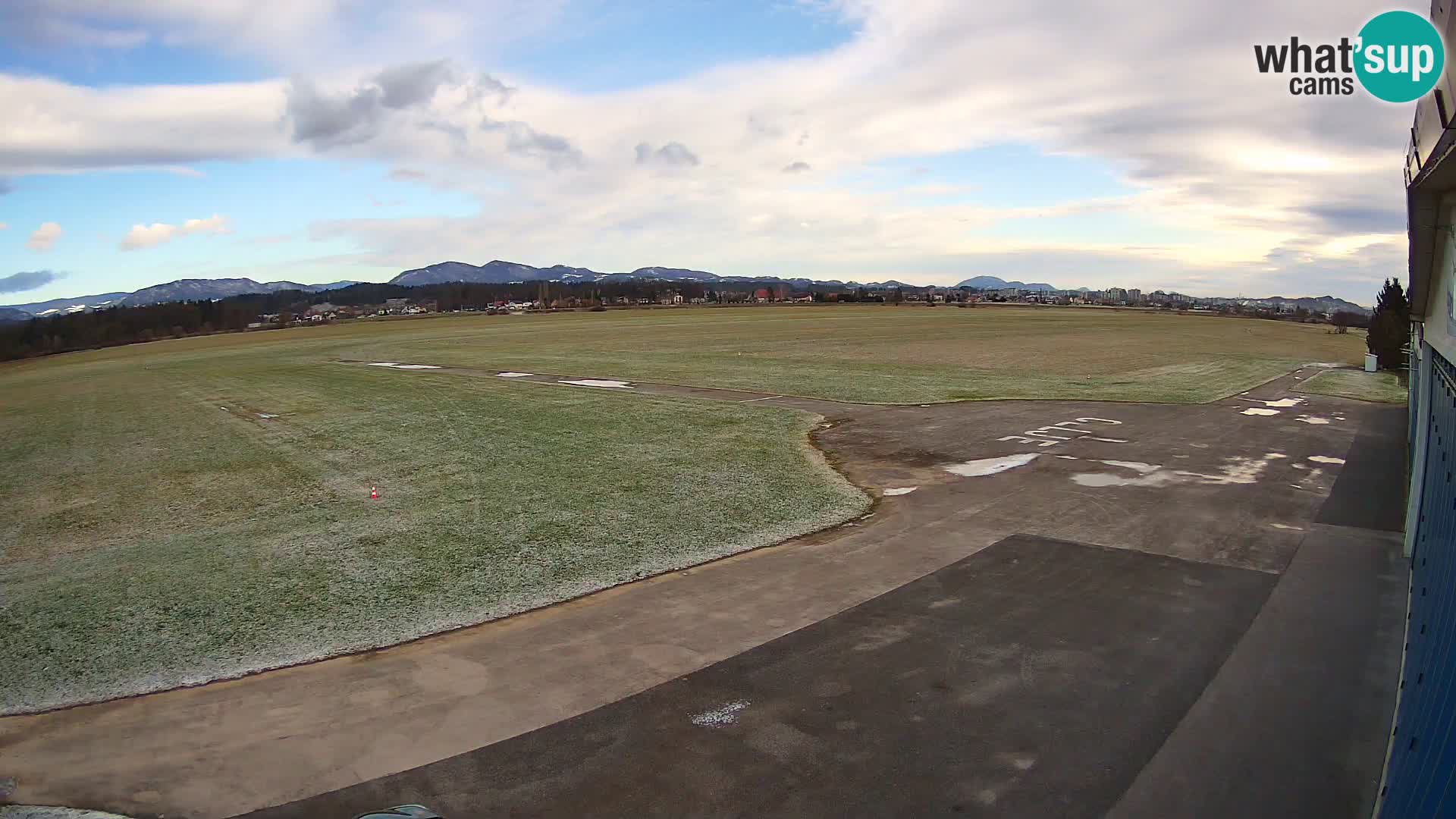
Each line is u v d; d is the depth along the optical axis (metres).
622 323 92.12
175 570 9.52
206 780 4.91
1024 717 5.43
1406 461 14.25
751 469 14.23
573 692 5.94
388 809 4.51
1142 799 4.50
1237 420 19.25
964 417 19.86
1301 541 9.52
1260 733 5.18
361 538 10.59
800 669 6.23
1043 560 8.85
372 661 6.64
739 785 4.69
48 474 17.17
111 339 108.75
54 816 4.57
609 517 11.17
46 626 7.78
